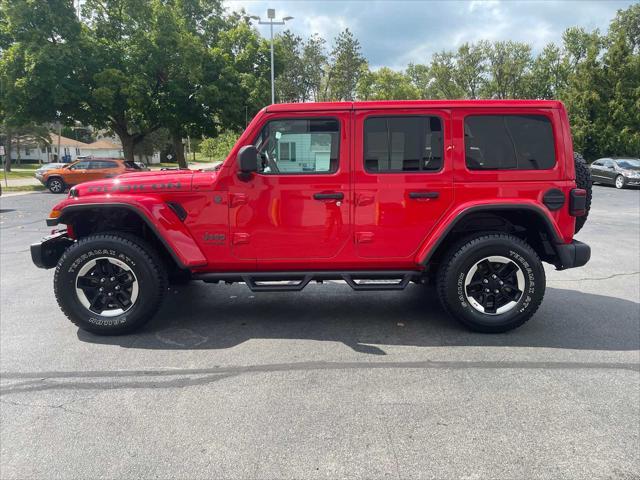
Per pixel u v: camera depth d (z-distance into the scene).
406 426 2.73
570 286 5.79
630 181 20.48
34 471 2.37
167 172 4.48
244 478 2.30
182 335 4.25
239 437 2.64
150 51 23.42
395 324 4.51
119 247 4.08
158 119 25.02
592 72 35.56
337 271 4.26
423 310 4.94
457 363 3.59
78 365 3.62
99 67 22.83
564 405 2.95
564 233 4.17
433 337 4.16
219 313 4.88
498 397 3.06
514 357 3.70
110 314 4.20
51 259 4.43
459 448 2.52
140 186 4.09
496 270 4.20
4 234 10.11
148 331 4.36
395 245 4.16
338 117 4.04
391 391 3.15
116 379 3.38
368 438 2.62
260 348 3.94
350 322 4.58
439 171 4.07
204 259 4.15
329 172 4.08
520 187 4.09
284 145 4.08
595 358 3.67
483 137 4.09
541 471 2.33
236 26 30.48
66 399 3.09
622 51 35.06
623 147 34.50
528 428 2.70
